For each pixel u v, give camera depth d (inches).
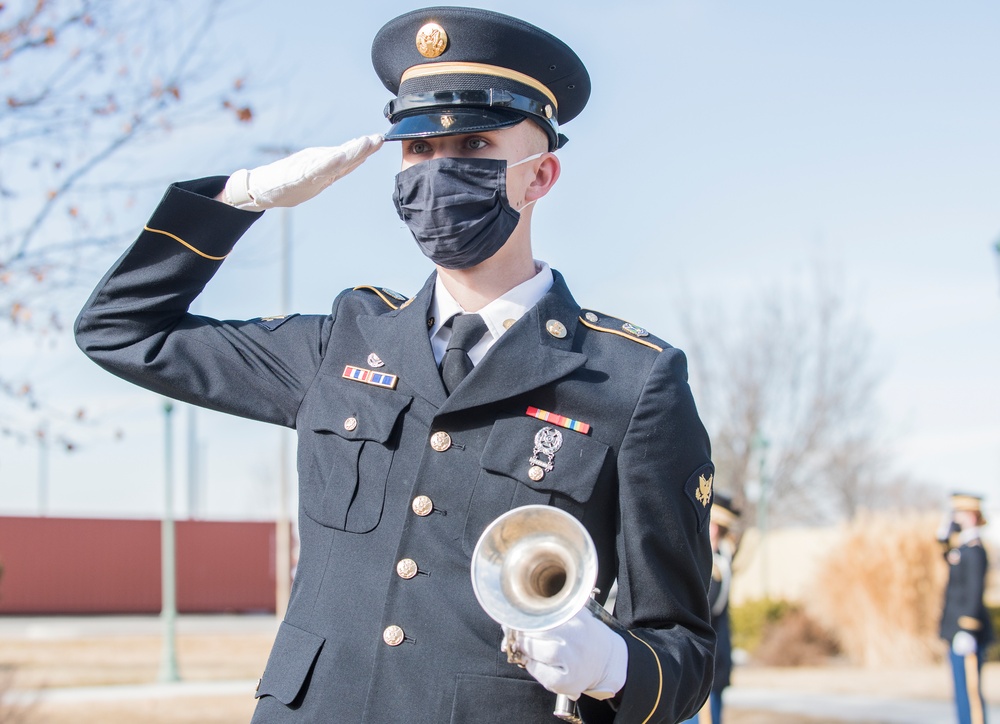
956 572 423.2
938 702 535.5
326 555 91.6
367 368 96.0
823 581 746.8
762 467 907.4
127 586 1280.8
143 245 101.4
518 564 76.2
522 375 91.0
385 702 85.2
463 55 96.1
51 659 736.3
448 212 91.7
